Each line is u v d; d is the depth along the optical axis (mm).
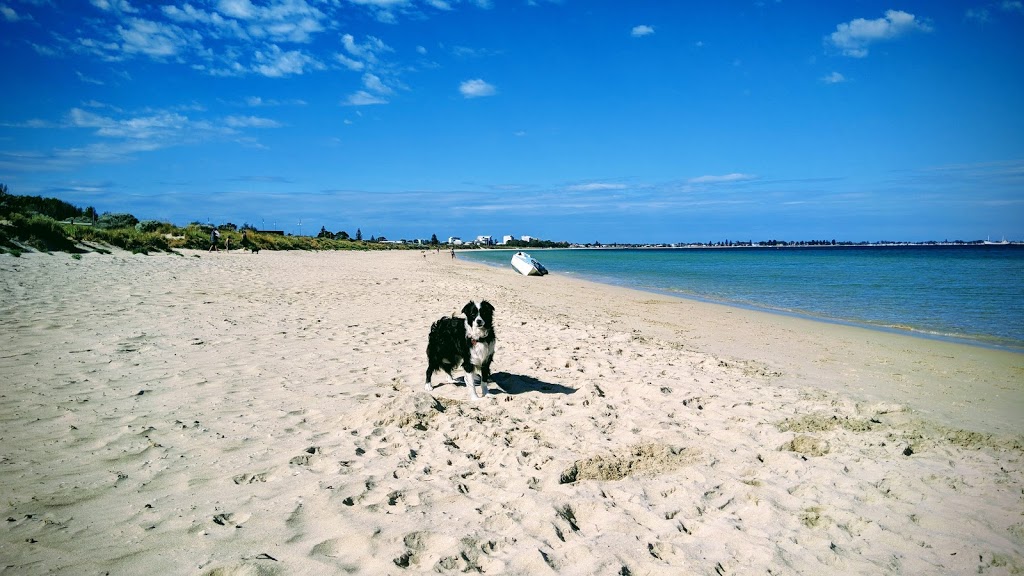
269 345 7848
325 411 5219
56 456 3873
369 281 20062
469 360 6074
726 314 15602
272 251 44594
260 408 5172
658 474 4199
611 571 2867
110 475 3631
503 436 4852
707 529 3363
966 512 3609
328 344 8188
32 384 5410
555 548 3068
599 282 29562
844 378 7934
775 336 11750
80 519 3053
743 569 2947
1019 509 3656
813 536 3301
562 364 7793
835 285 26406
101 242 24141
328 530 3086
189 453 4062
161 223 38844
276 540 2945
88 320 8648
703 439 4906
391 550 2914
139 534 2930
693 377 7289
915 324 13781
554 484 3906
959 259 66688
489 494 3703
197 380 5926
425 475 3943
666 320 13984
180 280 15227
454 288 19469
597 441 4781
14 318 8375
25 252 18922
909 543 3238
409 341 8766
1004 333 12422
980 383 7770
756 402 6137
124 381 5727
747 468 4301
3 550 2695
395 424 4957
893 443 4793
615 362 8055
